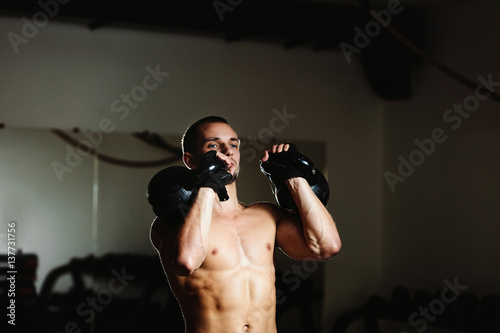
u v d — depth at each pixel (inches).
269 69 233.5
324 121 241.6
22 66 200.5
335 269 239.3
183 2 199.2
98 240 203.9
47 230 199.0
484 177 211.0
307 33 214.5
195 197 82.6
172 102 218.7
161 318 205.5
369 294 245.4
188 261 80.1
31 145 199.8
